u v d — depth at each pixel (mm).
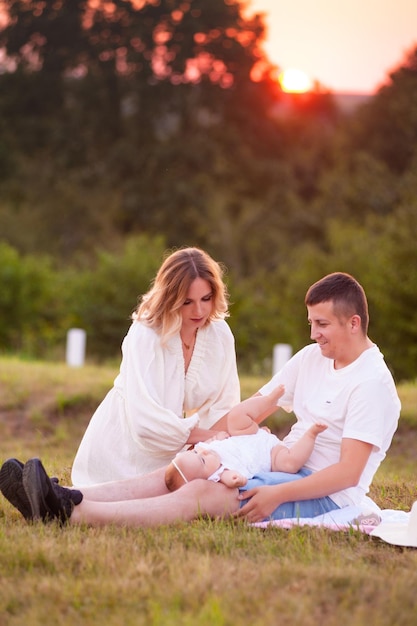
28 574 4305
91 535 4852
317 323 5328
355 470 5180
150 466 5801
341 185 41469
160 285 5816
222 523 5055
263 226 41719
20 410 12703
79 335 18062
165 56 48781
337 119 53625
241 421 5641
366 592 4121
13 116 49125
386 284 22156
